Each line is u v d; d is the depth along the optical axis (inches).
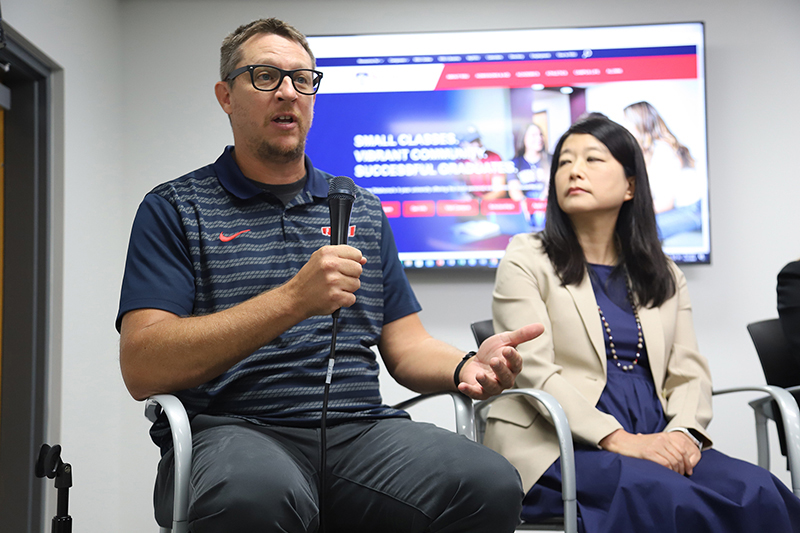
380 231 63.1
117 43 124.3
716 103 122.5
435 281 121.6
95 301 111.0
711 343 118.3
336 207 50.9
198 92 124.7
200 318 49.2
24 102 102.3
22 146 101.7
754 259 119.6
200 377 48.7
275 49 57.6
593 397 68.9
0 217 100.3
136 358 49.1
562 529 61.6
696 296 119.3
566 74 121.3
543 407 66.1
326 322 56.5
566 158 77.9
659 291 75.3
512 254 77.7
